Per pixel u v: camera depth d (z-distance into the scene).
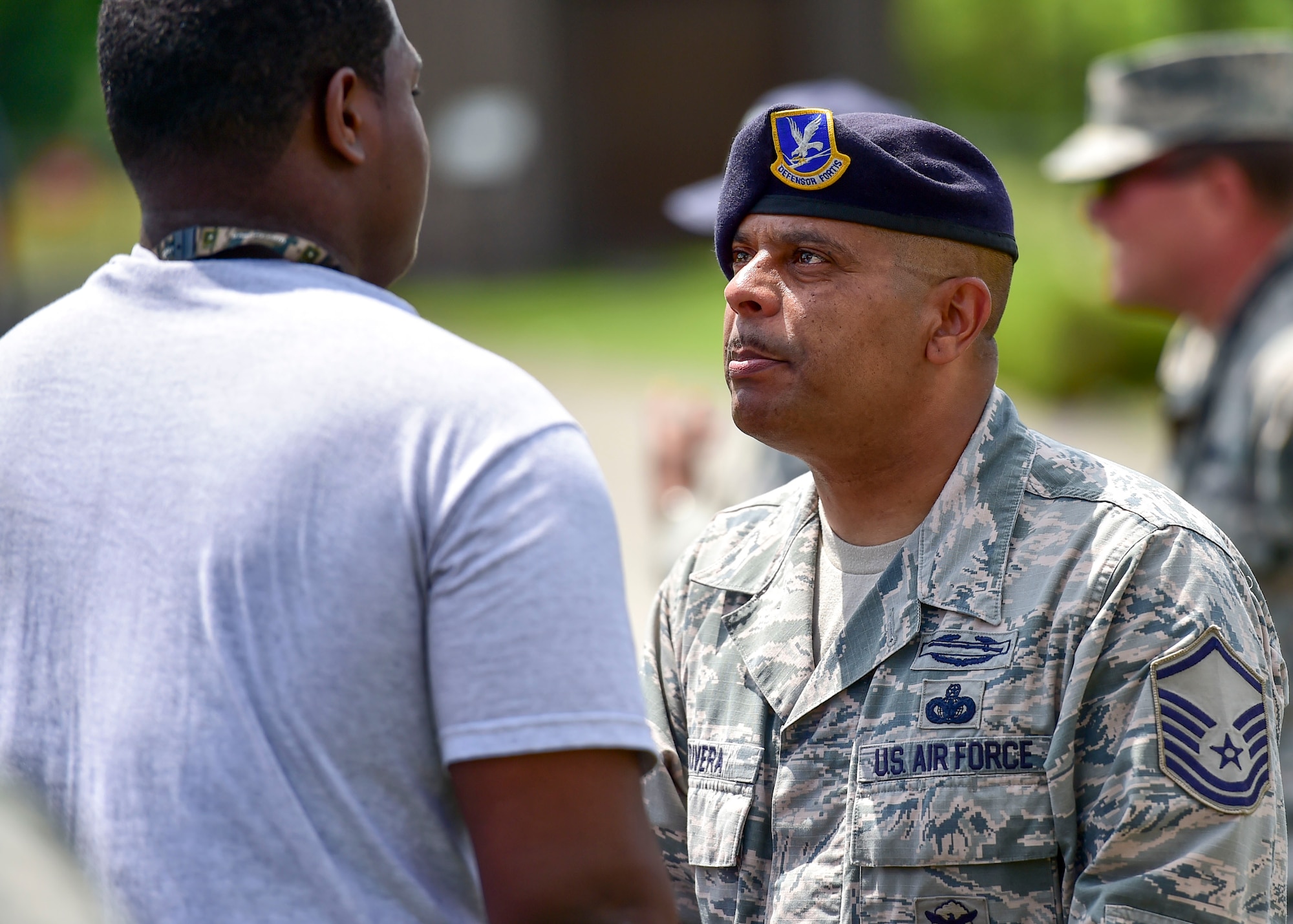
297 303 5.11
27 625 5.12
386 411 4.88
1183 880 5.64
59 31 76.50
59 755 5.00
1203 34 61.06
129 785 4.79
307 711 4.72
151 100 5.27
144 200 5.46
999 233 6.54
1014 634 6.16
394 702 4.81
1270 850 5.89
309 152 5.31
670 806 7.06
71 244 59.78
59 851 4.23
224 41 5.18
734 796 6.64
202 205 5.32
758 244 6.55
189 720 4.75
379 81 5.45
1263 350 11.58
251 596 4.77
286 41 5.21
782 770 6.52
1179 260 13.00
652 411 14.91
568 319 44.50
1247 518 11.45
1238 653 5.95
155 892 4.70
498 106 57.75
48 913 3.92
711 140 61.28
